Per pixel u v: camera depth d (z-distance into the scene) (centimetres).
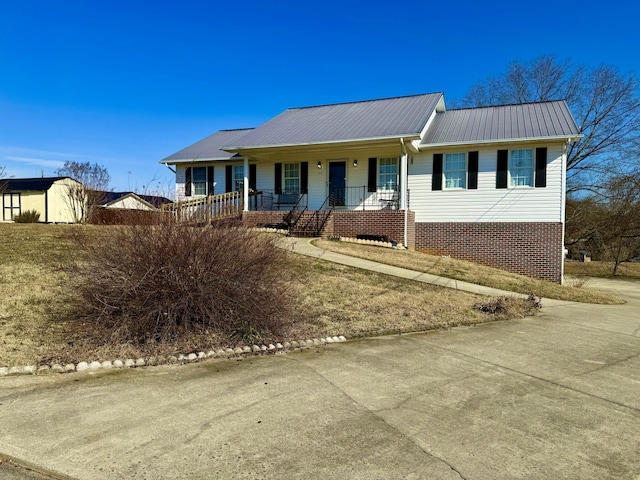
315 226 1622
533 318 833
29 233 1152
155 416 347
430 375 475
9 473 262
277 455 293
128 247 536
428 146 1619
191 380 433
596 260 3120
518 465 290
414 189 1705
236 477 264
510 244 1585
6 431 313
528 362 536
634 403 409
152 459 282
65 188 2497
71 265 631
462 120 1842
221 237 571
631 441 330
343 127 1720
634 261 3141
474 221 1625
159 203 640
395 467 282
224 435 319
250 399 390
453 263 1384
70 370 442
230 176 1975
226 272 557
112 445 298
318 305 759
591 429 349
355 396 406
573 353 586
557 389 443
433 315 772
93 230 671
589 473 282
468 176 1630
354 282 942
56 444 297
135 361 473
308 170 1847
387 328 677
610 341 668
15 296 635
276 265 631
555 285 1354
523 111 1831
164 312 525
